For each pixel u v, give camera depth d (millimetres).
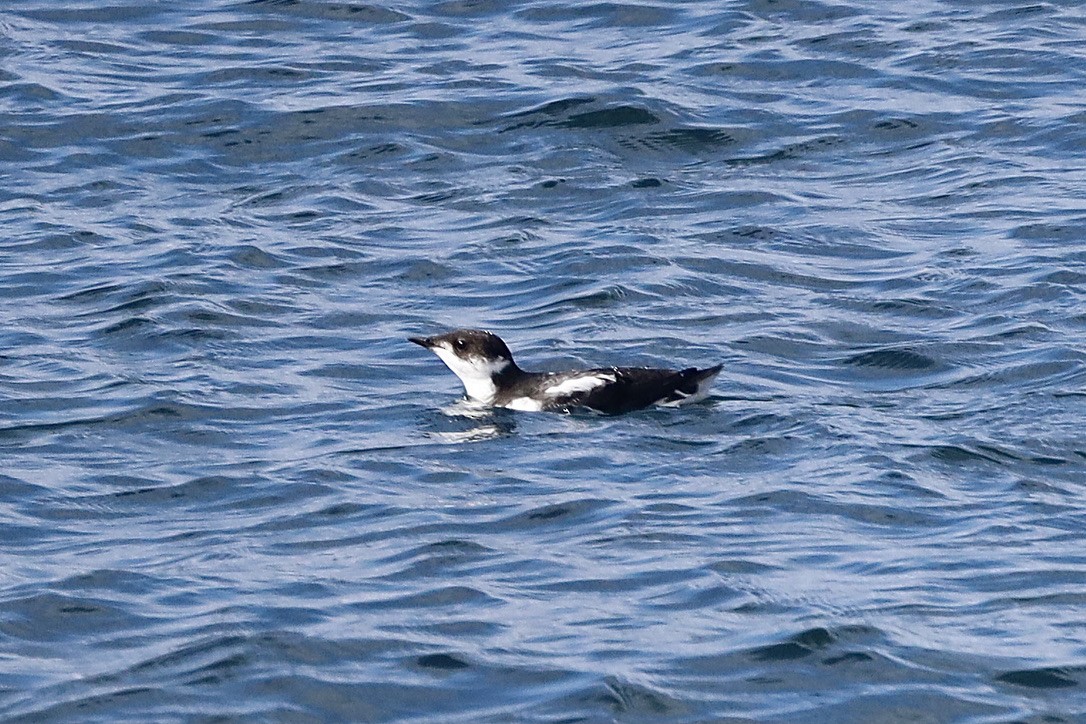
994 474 17078
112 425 18891
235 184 27391
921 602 14359
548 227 25422
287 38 33094
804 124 29000
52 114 29641
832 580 14820
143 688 13227
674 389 19141
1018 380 19734
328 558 15516
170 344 21344
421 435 18531
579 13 33906
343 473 17484
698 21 33312
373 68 31484
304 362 20844
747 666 13391
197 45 32781
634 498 16688
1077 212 25172
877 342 21172
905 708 12859
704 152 28219
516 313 22406
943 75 30672
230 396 19719
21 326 21969
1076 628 13938
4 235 25266
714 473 17266
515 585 14852
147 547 15859
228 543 15906
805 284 23141
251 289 23188
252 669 13445
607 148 28344
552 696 12992
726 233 24938
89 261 24250
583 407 19047
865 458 17406
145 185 27359
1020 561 15133
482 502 16688
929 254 23953
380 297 23031
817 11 33656
